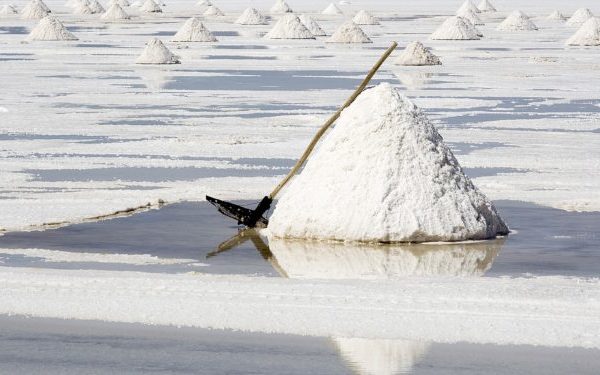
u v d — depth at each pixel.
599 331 31.58
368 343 30.53
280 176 62.75
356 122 46.47
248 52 188.12
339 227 45.22
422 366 28.59
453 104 104.56
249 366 28.67
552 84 126.69
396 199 45.12
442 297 35.28
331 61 165.25
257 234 47.25
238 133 82.62
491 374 27.97
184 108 100.81
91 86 123.44
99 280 37.47
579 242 45.53
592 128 86.50
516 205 54.56
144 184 59.91
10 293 35.69
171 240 45.62
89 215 50.81
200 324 32.34
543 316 33.06
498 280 38.12
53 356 29.53
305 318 32.84
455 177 46.31
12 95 112.44
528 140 79.44
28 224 48.59
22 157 69.94
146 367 28.64
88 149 73.75
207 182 60.56
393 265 40.78
